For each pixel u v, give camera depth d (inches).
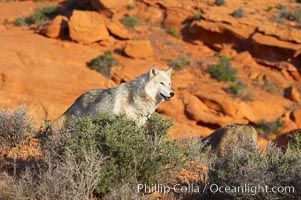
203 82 2003.0
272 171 421.4
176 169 458.3
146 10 2349.9
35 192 390.3
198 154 599.8
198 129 1807.3
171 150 448.5
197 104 1857.8
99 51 2114.9
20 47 2021.4
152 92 558.3
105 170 422.3
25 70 1926.7
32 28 2306.8
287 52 2103.8
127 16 2322.8
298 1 2439.7
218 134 794.2
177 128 1759.4
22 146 558.6
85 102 565.3
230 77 2025.1
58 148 436.5
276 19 2224.4
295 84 2050.9
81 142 422.3
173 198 454.3
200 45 2236.7
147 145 442.3
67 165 395.9
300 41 2091.5
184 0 2359.7
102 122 461.4
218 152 759.1
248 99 1915.6
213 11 2261.3
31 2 2682.1
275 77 2062.0
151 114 556.7
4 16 2461.9
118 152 428.8
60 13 2459.4
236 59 2156.7
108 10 2320.4
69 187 389.1
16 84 1870.1
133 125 466.9
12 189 392.5
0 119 556.1
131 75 1969.7
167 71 573.6
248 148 585.9
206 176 509.7
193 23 2234.3
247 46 2190.0
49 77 1921.8
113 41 2174.0
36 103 1827.0
